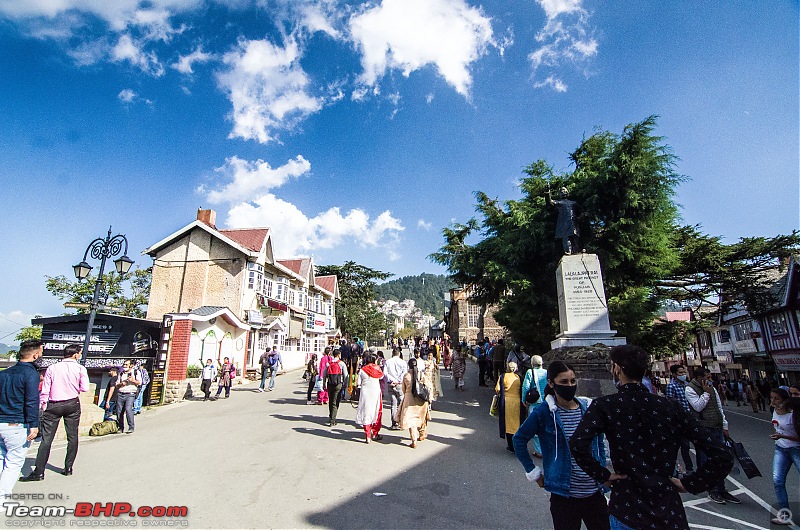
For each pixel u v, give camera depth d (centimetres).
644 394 283
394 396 1048
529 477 347
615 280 1630
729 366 3975
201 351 1902
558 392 353
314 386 1475
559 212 1280
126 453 815
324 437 930
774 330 3034
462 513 521
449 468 707
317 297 3956
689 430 262
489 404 1416
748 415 2111
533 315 1642
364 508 532
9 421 538
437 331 9788
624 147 1487
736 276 1944
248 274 2548
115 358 1609
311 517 504
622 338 1134
